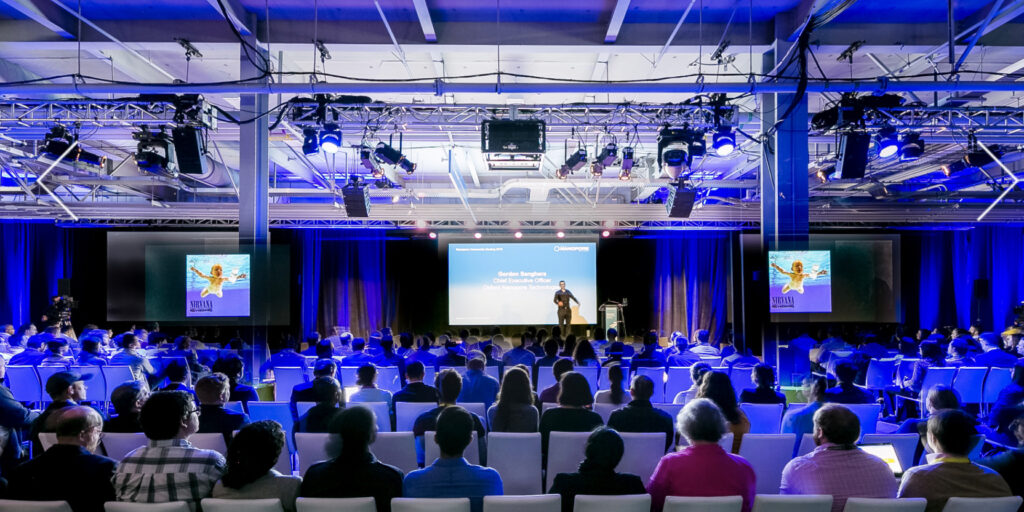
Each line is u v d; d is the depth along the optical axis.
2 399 4.79
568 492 3.08
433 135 10.67
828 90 6.68
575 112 9.27
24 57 8.73
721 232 18.88
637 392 4.56
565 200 17.39
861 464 3.13
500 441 4.24
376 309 19.14
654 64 8.91
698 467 3.12
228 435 4.54
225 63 8.97
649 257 19.67
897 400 8.95
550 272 17.81
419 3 6.88
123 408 4.56
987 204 14.79
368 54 8.80
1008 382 7.75
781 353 8.23
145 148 8.59
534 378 8.87
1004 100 10.02
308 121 9.02
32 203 14.47
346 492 3.07
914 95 9.30
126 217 14.71
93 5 7.48
